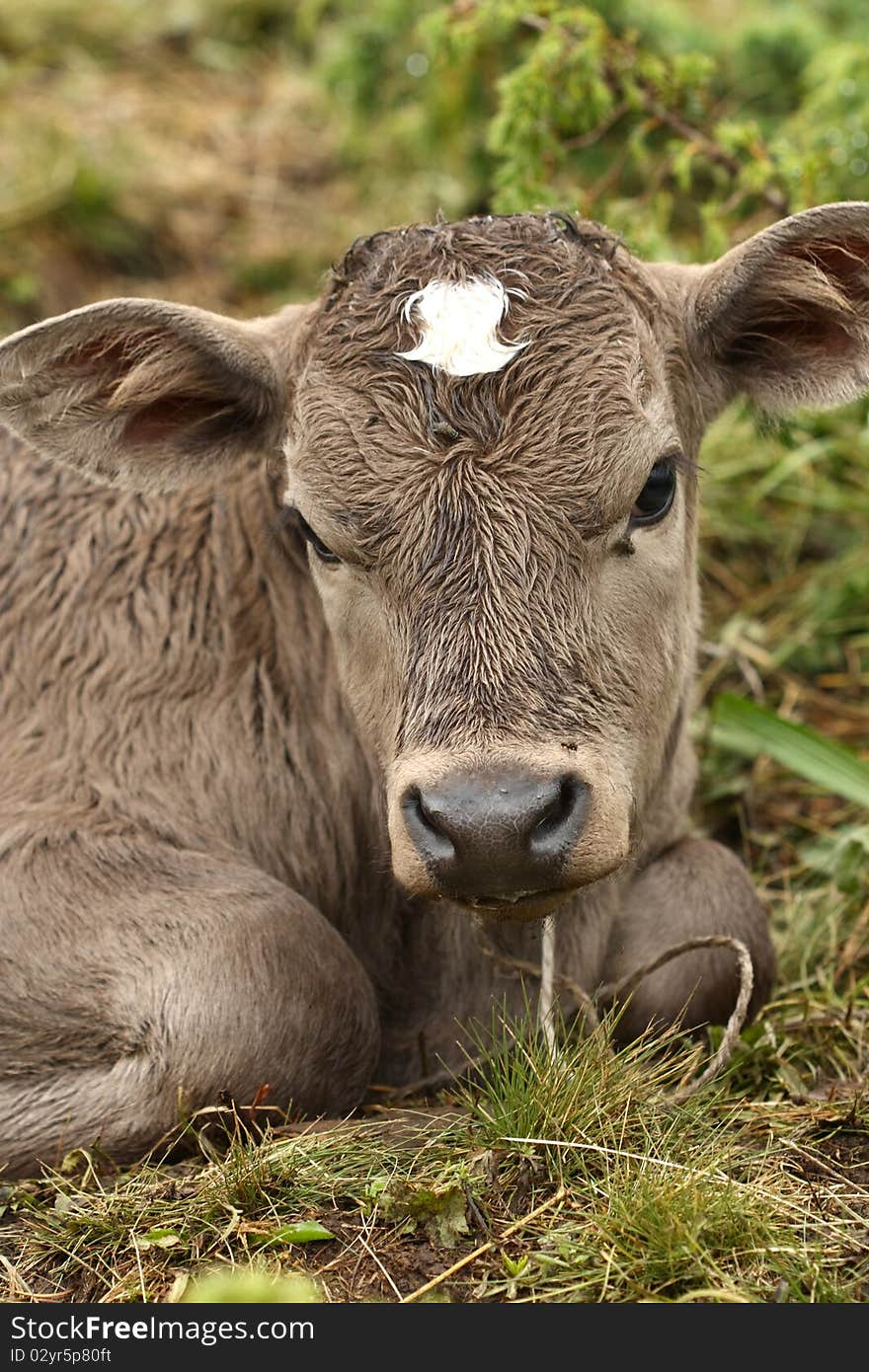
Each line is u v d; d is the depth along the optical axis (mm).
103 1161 5730
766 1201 5004
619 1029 6395
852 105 9430
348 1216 5125
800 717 8672
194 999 5762
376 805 6371
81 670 6445
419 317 5352
